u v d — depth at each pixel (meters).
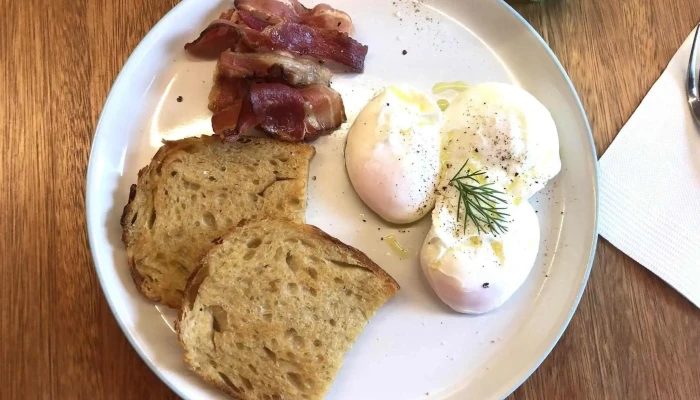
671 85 0.33
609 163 0.32
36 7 0.33
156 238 0.29
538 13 0.34
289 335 0.28
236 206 0.30
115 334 0.30
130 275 0.29
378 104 0.30
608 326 0.31
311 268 0.29
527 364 0.29
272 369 0.28
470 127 0.30
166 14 0.31
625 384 0.31
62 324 0.30
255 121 0.30
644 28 0.34
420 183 0.29
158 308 0.29
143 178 0.30
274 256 0.29
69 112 0.32
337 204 0.31
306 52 0.31
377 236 0.31
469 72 0.33
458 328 0.30
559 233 0.31
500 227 0.29
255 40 0.31
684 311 0.31
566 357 0.31
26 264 0.30
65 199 0.31
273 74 0.31
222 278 0.28
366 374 0.29
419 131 0.30
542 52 0.32
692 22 0.34
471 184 0.29
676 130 0.33
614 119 0.33
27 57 0.32
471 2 0.33
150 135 0.31
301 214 0.30
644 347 0.31
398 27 0.33
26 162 0.31
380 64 0.33
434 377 0.29
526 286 0.31
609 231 0.32
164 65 0.32
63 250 0.30
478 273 0.29
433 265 0.29
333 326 0.29
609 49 0.34
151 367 0.27
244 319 0.28
